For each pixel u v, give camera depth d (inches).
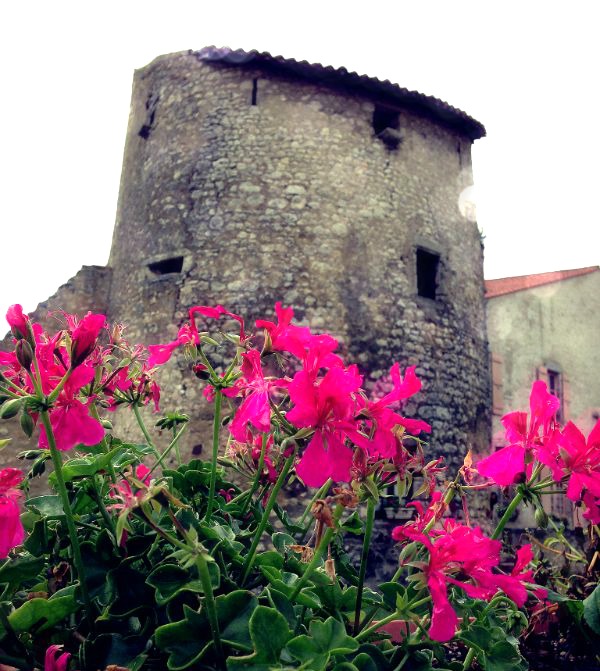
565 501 351.6
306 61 332.2
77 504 44.4
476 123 382.6
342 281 318.3
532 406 40.4
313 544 55.2
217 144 335.9
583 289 473.7
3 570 40.0
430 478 42.6
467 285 372.8
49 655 36.4
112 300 364.8
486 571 37.8
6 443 38.1
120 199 390.3
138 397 58.6
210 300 314.0
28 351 36.5
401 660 40.9
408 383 39.4
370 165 341.4
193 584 38.1
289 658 34.1
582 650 69.5
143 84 388.5
